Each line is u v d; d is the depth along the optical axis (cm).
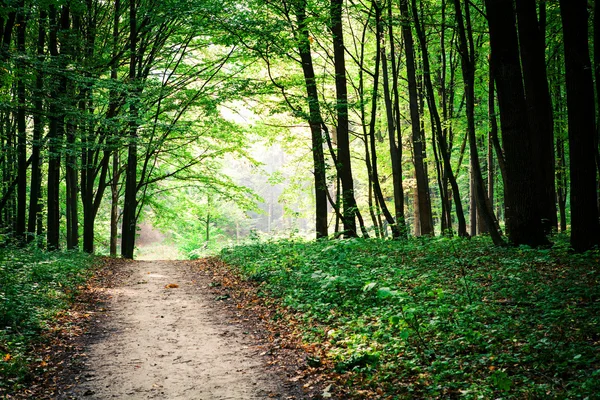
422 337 725
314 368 700
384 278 1100
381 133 3359
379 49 2025
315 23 1927
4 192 2491
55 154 1808
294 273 1283
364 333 781
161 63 2600
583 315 708
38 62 1430
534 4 1551
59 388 663
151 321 1041
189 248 4334
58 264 1523
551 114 1759
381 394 582
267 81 2181
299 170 2992
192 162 2897
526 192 1331
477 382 561
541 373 557
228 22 1891
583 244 1171
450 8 2109
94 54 2139
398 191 2144
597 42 1167
